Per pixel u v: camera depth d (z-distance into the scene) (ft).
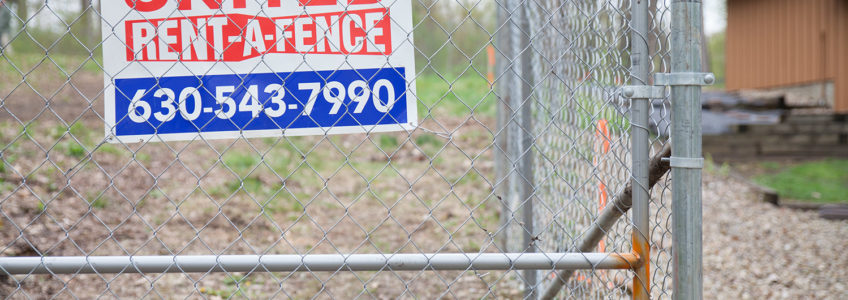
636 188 6.32
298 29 6.63
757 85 62.03
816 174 34.55
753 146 39.34
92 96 39.88
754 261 20.51
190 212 21.85
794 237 23.25
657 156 6.52
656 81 5.94
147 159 27.04
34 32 53.11
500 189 19.40
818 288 18.15
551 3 10.55
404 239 21.22
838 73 47.65
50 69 46.73
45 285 14.52
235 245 19.56
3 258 6.24
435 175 29.81
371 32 6.63
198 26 6.66
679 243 6.01
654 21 6.59
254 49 6.66
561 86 11.09
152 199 22.58
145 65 6.68
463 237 21.27
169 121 6.72
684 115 5.95
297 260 6.39
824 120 39.52
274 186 26.27
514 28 16.48
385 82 6.65
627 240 8.56
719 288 18.12
